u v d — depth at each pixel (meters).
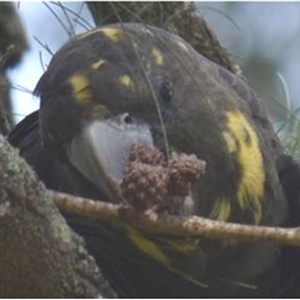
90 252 7.52
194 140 7.52
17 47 9.47
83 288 6.02
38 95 7.41
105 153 6.93
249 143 7.83
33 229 5.84
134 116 7.20
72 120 7.11
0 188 5.75
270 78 11.36
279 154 8.34
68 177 7.29
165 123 7.40
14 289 6.00
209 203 7.62
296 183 8.25
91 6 9.52
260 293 8.17
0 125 8.13
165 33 7.84
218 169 7.61
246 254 7.88
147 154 6.12
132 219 6.00
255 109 8.29
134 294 7.89
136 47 7.51
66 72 7.28
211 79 7.86
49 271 5.94
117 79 7.23
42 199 5.88
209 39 9.73
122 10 9.57
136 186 5.98
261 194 7.85
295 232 6.04
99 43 7.41
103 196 7.12
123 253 7.59
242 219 7.78
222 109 7.78
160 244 7.55
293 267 8.21
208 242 7.71
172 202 6.02
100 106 7.14
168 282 7.86
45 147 7.42
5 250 5.87
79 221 7.32
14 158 5.79
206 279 7.90
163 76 7.49
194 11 9.73
